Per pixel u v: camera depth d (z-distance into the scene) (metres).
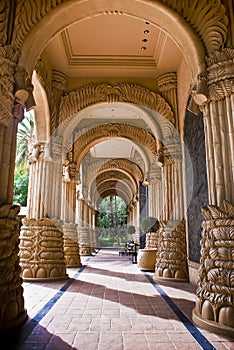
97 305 4.09
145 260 7.93
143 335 2.90
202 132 4.99
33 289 5.18
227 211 3.25
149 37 6.13
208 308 3.15
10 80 3.49
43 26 3.90
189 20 3.96
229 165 3.46
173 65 6.93
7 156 3.48
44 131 6.55
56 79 6.89
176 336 2.87
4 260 3.17
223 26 3.75
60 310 3.81
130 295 4.77
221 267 3.17
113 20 5.59
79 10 4.09
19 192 18.11
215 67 3.61
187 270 6.23
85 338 2.81
